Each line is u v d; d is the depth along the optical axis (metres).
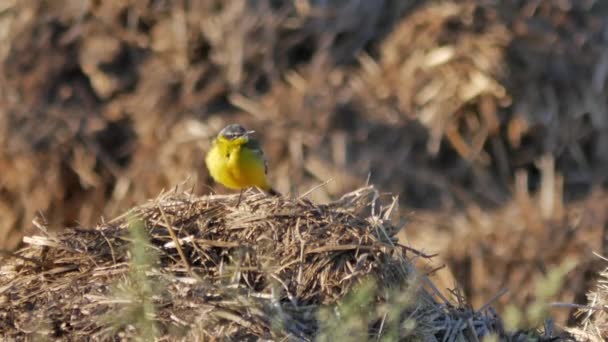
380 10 16.80
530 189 15.68
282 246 9.14
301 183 14.99
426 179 15.36
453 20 16.23
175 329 8.49
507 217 14.88
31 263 9.30
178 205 9.60
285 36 16.23
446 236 14.65
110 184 15.52
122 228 9.39
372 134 15.51
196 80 15.80
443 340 9.21
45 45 16.19
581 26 16.42
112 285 8.92
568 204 15.19
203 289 8.70
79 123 15.68
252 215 9.36
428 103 15.80
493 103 15.77
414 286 9.21
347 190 14.91
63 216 15.53
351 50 16.39
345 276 8.94
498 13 16.27
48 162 15.56
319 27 16.39
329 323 8.57
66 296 8.93
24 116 15.77
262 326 8.52
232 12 16.19
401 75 16.06
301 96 15.73
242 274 8.93
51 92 15.95
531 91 15.91
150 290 8.64
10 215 15.63
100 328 8.64
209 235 9.29
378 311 8.90
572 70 16.11
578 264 13.94
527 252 14.27
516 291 14.06
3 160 15.66
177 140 15.30
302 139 15.26
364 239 9.16
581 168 15.83
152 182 15.27
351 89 15.91
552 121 15.83
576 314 10.98
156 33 16.17
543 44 16.09
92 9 16.34
